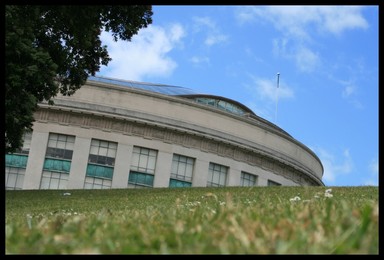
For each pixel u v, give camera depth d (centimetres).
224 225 382
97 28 2448
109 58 2688
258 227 364
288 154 6494
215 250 293
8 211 1600
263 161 6200
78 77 2606
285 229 343
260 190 2102
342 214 419
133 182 5422
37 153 5294
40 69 2055
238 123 6047
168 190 2605
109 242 324
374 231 325
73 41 2270
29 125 2231
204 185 5669
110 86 5566
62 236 362
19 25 1956
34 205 1856
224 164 5856
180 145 5669
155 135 5588
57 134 5422
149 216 564
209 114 5878
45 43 2320
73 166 5306
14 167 5297
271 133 6328
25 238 375
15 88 1962
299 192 1847
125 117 5475
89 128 5434
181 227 387
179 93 6900
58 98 5397
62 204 1855
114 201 1880
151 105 5638
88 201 1961
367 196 1240
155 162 5559
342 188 2028
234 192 2058
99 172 5369
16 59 1962
